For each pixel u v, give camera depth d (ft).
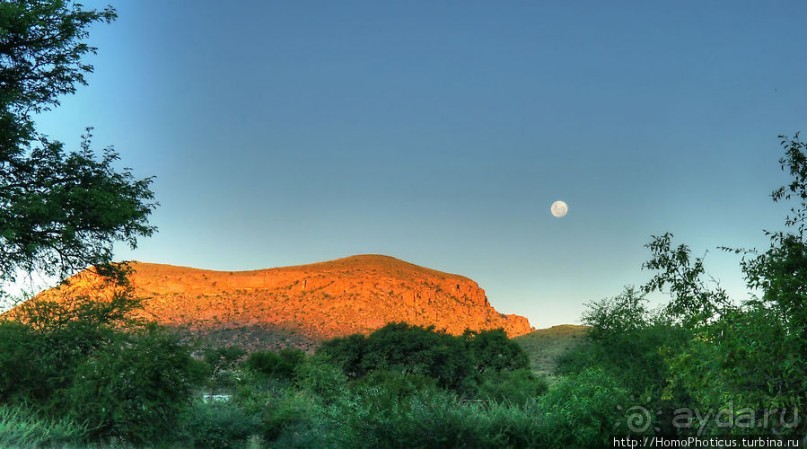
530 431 40.06
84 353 57.00
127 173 81.61
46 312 59.16
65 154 76.48
